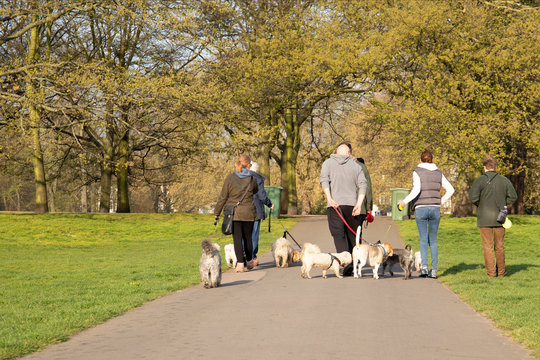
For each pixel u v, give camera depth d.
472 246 19.42
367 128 36.31
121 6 26.22
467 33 27.59
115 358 5.13
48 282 11.25
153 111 29.48
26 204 78.75
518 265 12.59
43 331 6.28
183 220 30.00
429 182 10.30
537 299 7.75
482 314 6.93
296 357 4.99
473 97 27.42
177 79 28.53
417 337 5.74
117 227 26.91
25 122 26.16
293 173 36.25
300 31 31.02
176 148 38.06
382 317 6.69
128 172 40.25
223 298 8.18
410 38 27.84
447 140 25.70
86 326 6.63
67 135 37.12
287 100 31.81
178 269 12.55
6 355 5.29
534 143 26.09
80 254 18.20
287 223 25.94
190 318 6.81
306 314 6.85
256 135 29.70
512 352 5.20
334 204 10.52
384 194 55.38
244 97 30.31
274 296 8.19
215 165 61.41
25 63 27.38
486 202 10.37
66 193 47.16
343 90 32.38
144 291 9.20
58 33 35.00
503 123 25.75
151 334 6.06
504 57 25.42
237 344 5.48
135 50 33.97
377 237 20.34
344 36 29.70
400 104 30.77
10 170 42.06
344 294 8.30
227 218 11.30
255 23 31.78
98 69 26.77
